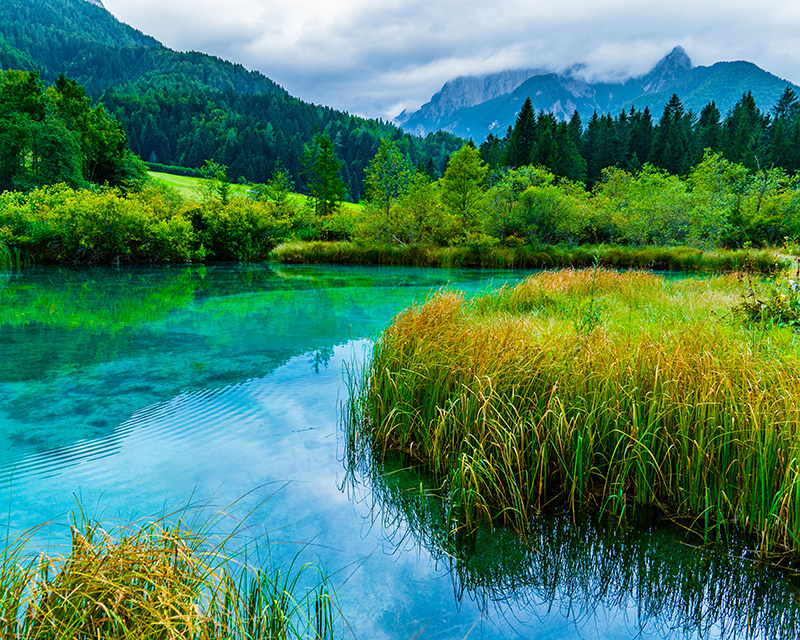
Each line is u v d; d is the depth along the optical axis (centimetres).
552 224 2422
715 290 926
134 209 1978
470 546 294
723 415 317
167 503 321
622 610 244
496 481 338
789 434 292
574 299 820
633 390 352
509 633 226
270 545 284
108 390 550
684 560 280
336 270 2002
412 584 259
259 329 879
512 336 466
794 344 450
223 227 2312
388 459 404
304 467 381
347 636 219
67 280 1544
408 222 2497
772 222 2605
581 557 286
